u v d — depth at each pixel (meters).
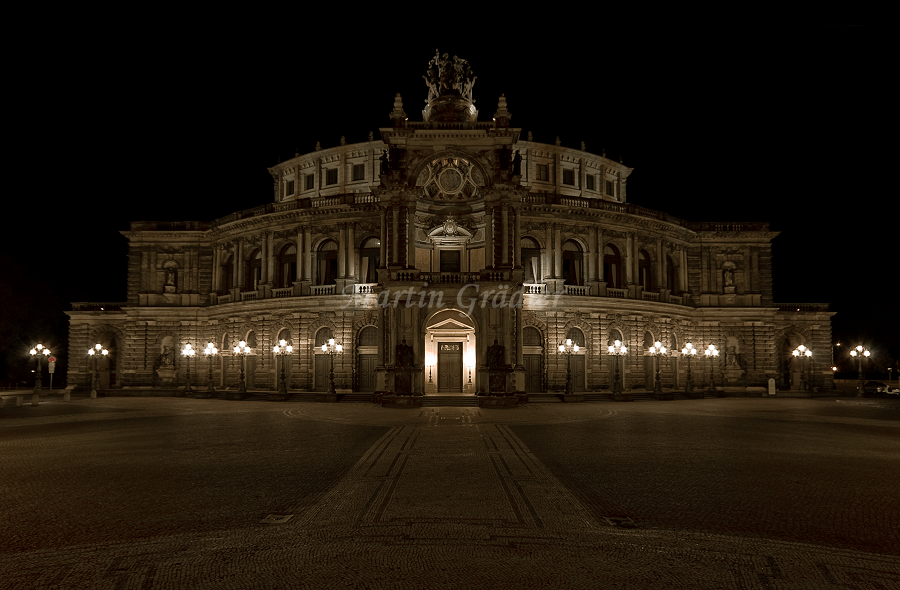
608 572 10.33
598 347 60.97
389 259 50.09
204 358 69.06
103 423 34.66
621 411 42.56
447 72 54.66
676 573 10.30
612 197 74.62
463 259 59.12
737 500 15.26
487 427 31.70
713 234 70.44
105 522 13.34
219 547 11.62
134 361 69.50
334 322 59.62
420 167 50.47
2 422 35.53
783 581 9.98
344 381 58.81
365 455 22.22
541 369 59.22
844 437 27.94
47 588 9.72
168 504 14.88
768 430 30.73
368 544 11.80
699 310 69.81
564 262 62.56
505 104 50.56
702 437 27.56
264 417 38.03
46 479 17.92
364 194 60.62
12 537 12.32
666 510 14.30
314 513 14.00
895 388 76.75
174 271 70.94
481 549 11.51
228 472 18.89
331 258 62.41
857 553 11.31
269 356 62.75
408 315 48.72
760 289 70.62
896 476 18.30
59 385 90.94
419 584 9.77
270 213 63.47
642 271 66.62
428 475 18.36
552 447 24.23
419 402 47.50
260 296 64.12
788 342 74.19
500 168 50.06
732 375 68.81
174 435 28.53
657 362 58.72
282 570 10.42
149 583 9.90
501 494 15.85
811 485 17.00
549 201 61.22
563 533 12.49
